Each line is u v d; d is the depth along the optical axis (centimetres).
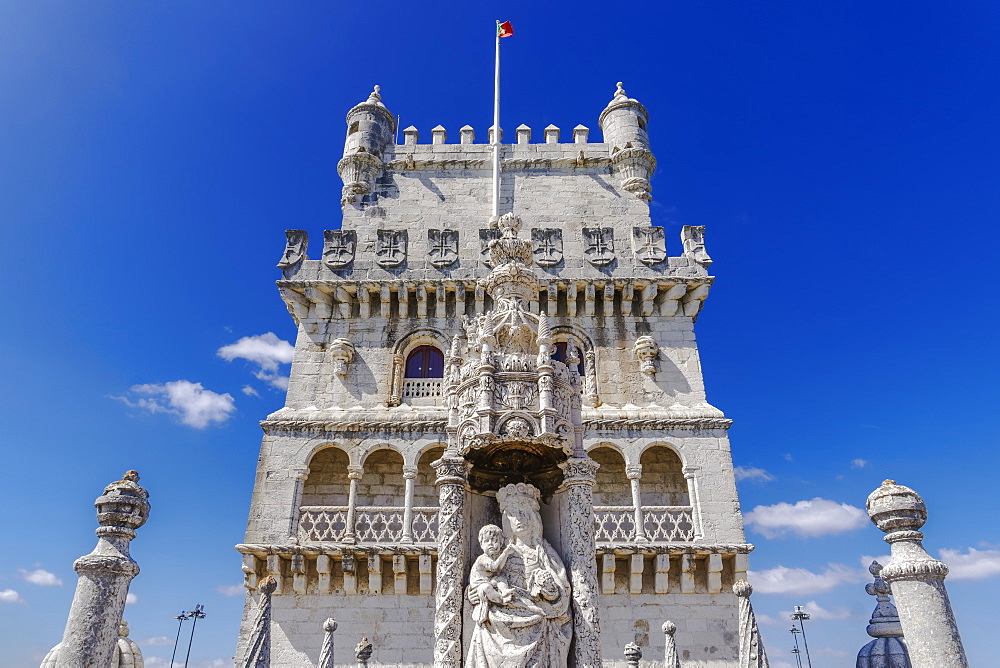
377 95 3100
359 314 2553
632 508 2145
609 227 2703
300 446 2253
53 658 1273
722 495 2150
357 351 2475
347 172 2878
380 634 2006
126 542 839
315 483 2317
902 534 818
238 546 2052
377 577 2055
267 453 2241
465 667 901
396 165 2922
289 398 2402
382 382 2419
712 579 2045
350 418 2288
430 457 2339
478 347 1095
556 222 2794
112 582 798
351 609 2044
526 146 2959
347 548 2053
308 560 2105
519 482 1098
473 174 2909
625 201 2838
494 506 1076
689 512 2153
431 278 2541
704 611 2031
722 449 2219
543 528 1056
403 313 2530
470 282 2523
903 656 1345
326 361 2466
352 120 2988
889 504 827
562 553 1005
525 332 1106
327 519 2166
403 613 2036
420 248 2705
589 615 920
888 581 820
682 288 2514
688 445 2225
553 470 1085
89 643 755
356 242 2627
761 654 970
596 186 2873
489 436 979
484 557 948
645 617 2027
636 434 2239
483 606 909
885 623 1407
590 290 2517
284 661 1978
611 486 2288
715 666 1964
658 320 2528
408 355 2502
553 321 2497
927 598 775
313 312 2564
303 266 2559
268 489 2186
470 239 2745
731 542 2075
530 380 1030
